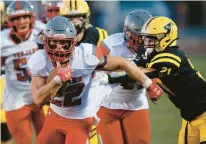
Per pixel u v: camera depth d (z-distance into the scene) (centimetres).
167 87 1171
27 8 1391
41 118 1409
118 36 1274
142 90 1260
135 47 1219
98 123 1265
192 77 1163
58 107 1102
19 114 1386
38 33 1402
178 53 1155
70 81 1064
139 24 1202
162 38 1150
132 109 1265
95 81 1138
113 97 1258
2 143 1476
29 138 1390
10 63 1395
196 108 1170
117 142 1262
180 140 1220
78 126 1105
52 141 1120
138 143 1266
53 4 1535
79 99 1093
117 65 1079
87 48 1073
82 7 1307
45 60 1055
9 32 1407
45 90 1013
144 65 1161
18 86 1391
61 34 1028
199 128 1178
